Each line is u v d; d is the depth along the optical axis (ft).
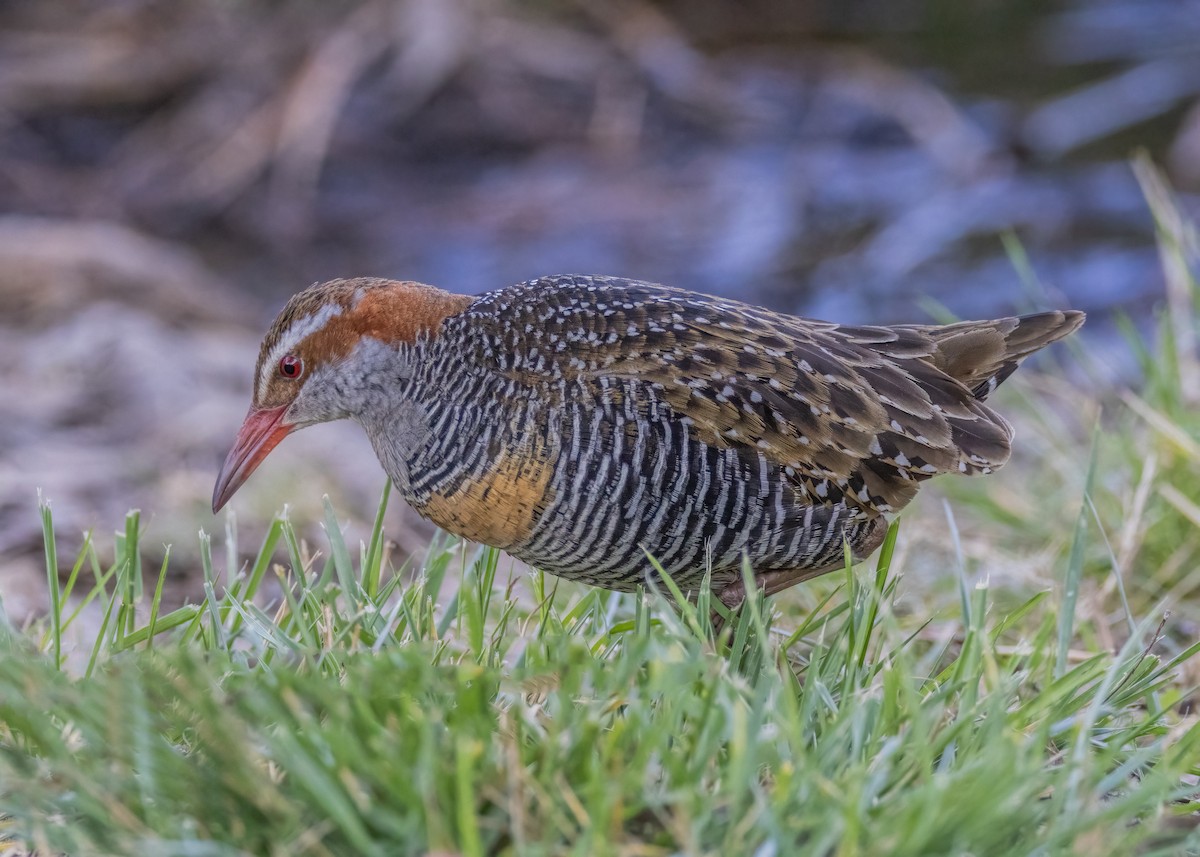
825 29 90.33
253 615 25.89
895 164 77.71
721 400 26.43
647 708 21.67
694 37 87.30
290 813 19.48
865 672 25.13
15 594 33.63
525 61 78.89
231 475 28.84
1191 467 35.50
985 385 29.99
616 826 19.15
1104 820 19.62
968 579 34.09
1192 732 21.99
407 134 75.97
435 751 19.69
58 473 41.55
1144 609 33.32
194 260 68.59
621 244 71.15
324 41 76.18
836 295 66.49
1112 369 50.72
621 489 26.23
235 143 73.41
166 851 19.12
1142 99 81.05
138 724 20.21
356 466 44.98
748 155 78.64
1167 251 42.52
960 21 92.07
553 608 30.22
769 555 27.32
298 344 28.14
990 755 20.11
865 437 27.25
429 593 27.68
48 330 54.54
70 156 73.15
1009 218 71.41
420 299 27.71
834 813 19.19
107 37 76.02
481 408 26.78
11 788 20.51
